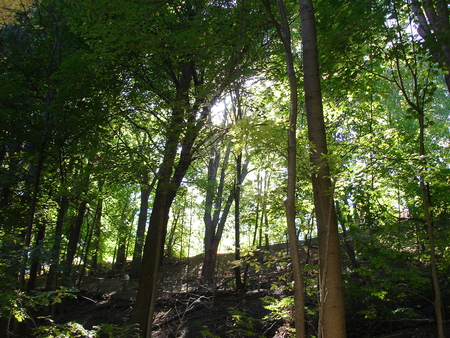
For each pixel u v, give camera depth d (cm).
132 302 1302
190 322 1002
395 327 735
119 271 2080
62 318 1173
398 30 585
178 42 682
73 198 848
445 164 761
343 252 955
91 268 1627
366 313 691
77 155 877
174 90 912
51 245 675
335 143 654
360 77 755
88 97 810
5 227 861
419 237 605
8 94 760
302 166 481
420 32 694
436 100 1412
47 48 886
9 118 755
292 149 407
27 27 972
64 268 673
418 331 685
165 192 666
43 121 775
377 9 611
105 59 776
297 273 375
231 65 730
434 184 588
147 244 852
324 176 444
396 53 571
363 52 694
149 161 641
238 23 763
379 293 608
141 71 894
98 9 626
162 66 922
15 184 892
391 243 621
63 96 757
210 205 1641
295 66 930
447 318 707
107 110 783
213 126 703
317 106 491
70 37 929
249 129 402
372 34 609
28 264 572
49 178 933
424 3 587
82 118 746
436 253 590
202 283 1449
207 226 1695
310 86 501
